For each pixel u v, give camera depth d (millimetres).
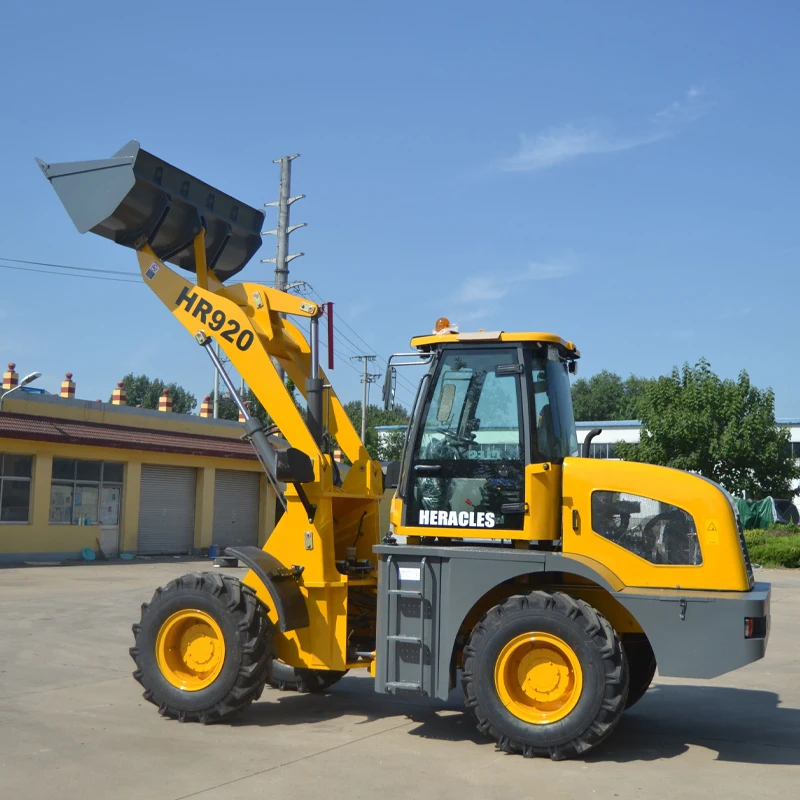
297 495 7340
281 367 8609
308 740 6695
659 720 7617
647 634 6258
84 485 26703
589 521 6605
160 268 7926
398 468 8297
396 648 6727
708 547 6398
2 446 24031
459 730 7113
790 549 26469
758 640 6094
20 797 5273
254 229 8906
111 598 16328
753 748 6668
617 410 84250
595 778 5840
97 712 7438
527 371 6879
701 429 35438
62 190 7871
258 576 7078
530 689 6418
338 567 7520
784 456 36688
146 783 5562
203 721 7105
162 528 29109
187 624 7211
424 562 6699
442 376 7090
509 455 6785
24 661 9781
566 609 6281
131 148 7672
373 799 5324
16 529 24594
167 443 28656
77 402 27219
